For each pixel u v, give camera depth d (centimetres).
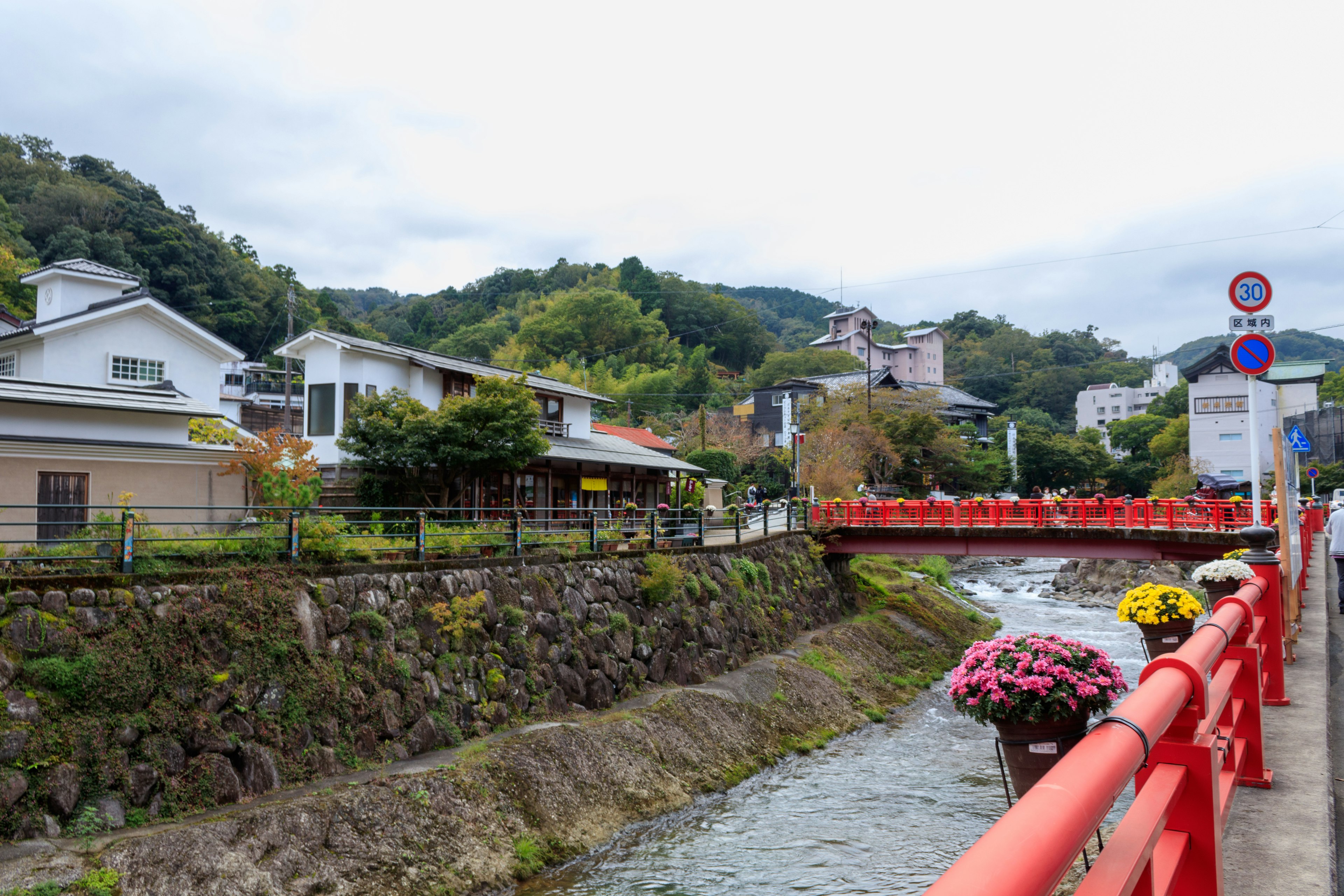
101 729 1126
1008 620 3888
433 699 1547
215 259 7519
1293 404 6066
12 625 1105
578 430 3434
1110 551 3050
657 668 2122
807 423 5938
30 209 6531
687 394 8088
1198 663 291
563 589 1973
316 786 1296
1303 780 494
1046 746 640
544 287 12319
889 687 2709
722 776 1800
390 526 2133
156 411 1797
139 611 1227
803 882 1312
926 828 1552
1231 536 2608
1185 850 272
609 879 1316
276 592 1394
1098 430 8712
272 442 1839
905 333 13650
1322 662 830
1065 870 150
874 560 4303
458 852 1266
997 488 6481
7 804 1019
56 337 2434
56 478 1584
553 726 1683
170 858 1035
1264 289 866
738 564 2756
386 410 2436
